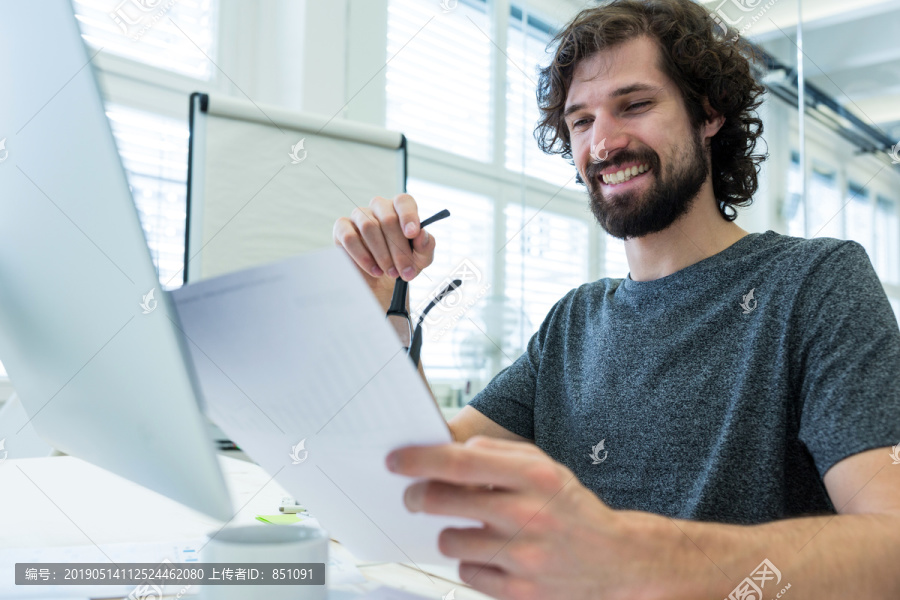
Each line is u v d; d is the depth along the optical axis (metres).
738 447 0.67
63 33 0.33
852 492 0.54
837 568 0.44
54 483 0.89
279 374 0.31
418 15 2.32
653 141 0.82
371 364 0.28
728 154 0.93
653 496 0.72
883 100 1.79
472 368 2.28
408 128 2.28
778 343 0.68
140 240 0.31
